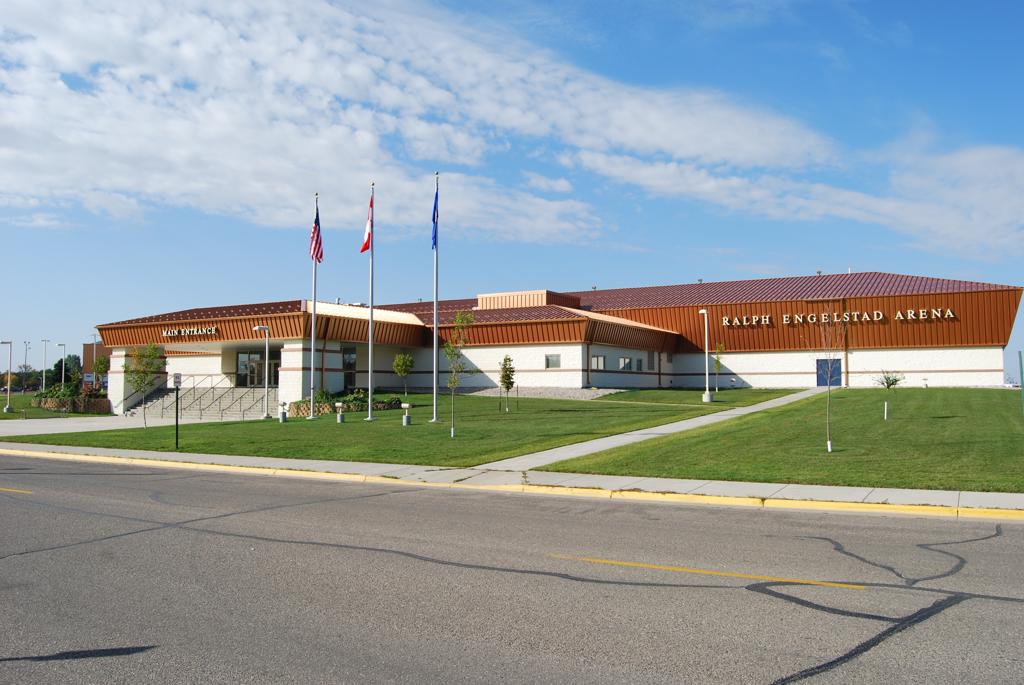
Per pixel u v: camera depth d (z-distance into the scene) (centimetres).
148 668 579
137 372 4634
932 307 5669
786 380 6225
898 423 2783
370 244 3506
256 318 5109
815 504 1373
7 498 1502
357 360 5684
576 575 860
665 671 569
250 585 819
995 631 658
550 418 3469
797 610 721
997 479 1538
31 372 12231
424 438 2683
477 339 5738
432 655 604
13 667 583
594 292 7856
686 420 3256
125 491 1623
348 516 1280
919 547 1011
